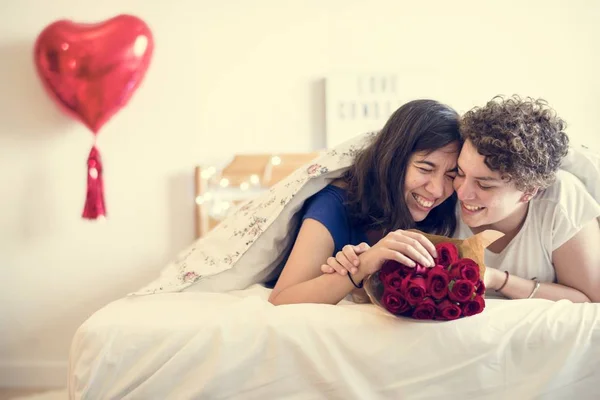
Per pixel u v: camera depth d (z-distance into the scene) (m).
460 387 1.08
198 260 1.58
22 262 2.79
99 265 2.80
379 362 1.08
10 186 2.77
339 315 1.13
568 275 1.46
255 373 1.09
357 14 2.81
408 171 1.40
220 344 1.08
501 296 1.46
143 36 2.60
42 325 2.79
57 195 2.78
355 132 2.79
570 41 2.81
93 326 1.13
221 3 2.81
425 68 2.81
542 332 1.08
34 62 2.63
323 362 1.09
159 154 2.80
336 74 2.79
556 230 1.42
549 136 1.29
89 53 2.53
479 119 1.30
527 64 2.81
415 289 1.09
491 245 1.53
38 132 2.76
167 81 2.79
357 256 1.23
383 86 2.79
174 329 1.11
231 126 2.82
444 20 2.81
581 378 1.07
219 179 2.77
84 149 2.78
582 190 1.46
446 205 1.55
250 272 1.53
